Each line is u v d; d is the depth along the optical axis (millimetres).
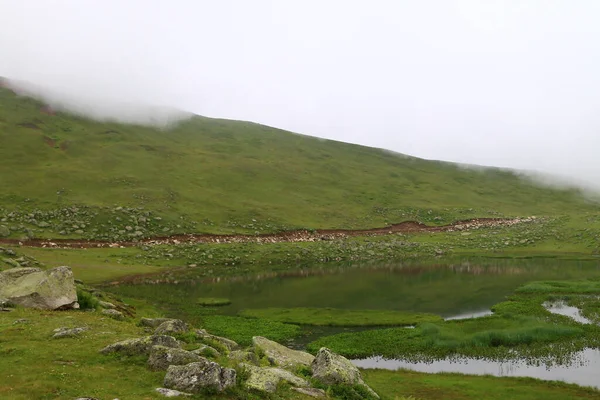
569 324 50812
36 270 35219
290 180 198125
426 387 32031
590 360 39188
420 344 44188
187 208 137250
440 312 60375
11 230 94125
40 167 142875
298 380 21469
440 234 158125
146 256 95812
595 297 66688
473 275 90562
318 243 130125
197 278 83250
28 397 14469
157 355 18922
